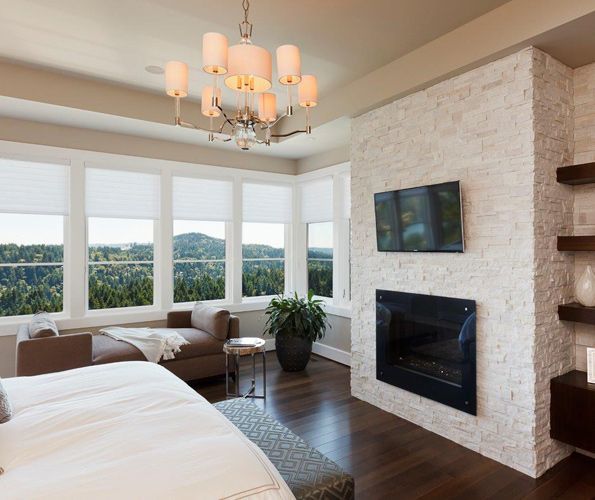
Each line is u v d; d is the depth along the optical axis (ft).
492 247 8.74
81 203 13.73
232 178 17.03
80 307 13.75
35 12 8.26
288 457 5.90
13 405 5.79
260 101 8.27
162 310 15.34
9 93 10.70
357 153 12.25
